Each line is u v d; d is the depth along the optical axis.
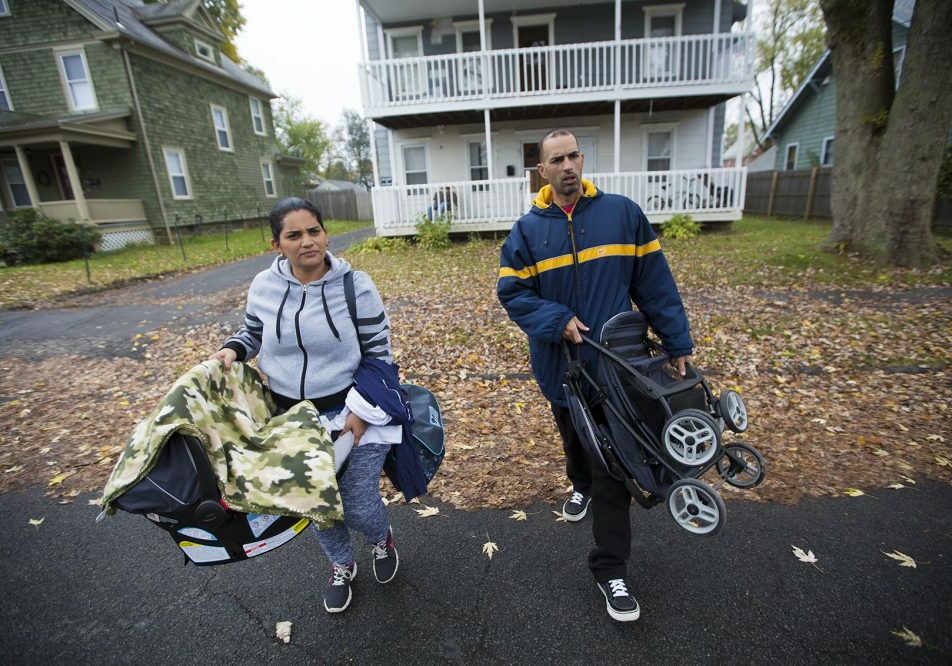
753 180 19.50
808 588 2.21
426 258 11.27
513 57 14.90
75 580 2.49
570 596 2.25
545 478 3.18
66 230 13.61
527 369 4.94
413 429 2.12
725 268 8.76
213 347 6.33
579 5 14.38
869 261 8.22
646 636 2.02
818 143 20.23
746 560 2.40
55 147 16.22
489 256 11.08
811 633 1.99
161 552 2.68
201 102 19.06
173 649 2.08
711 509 1.76
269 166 24.34
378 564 2.31
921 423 3.59
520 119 15.06
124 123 16.06
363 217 28.16
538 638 2.04
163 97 17.11
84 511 3.07
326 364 1.92
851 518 2.66
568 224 2.16
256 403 1.90
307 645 2.07
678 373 2.12
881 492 2.86
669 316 2.14
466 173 15.70
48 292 9.78
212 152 19.77
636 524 2.69
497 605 2.22
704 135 14.88
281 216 1.78
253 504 1.56
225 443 1.64
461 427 3.89
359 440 1.90
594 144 15.14
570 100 12.60
